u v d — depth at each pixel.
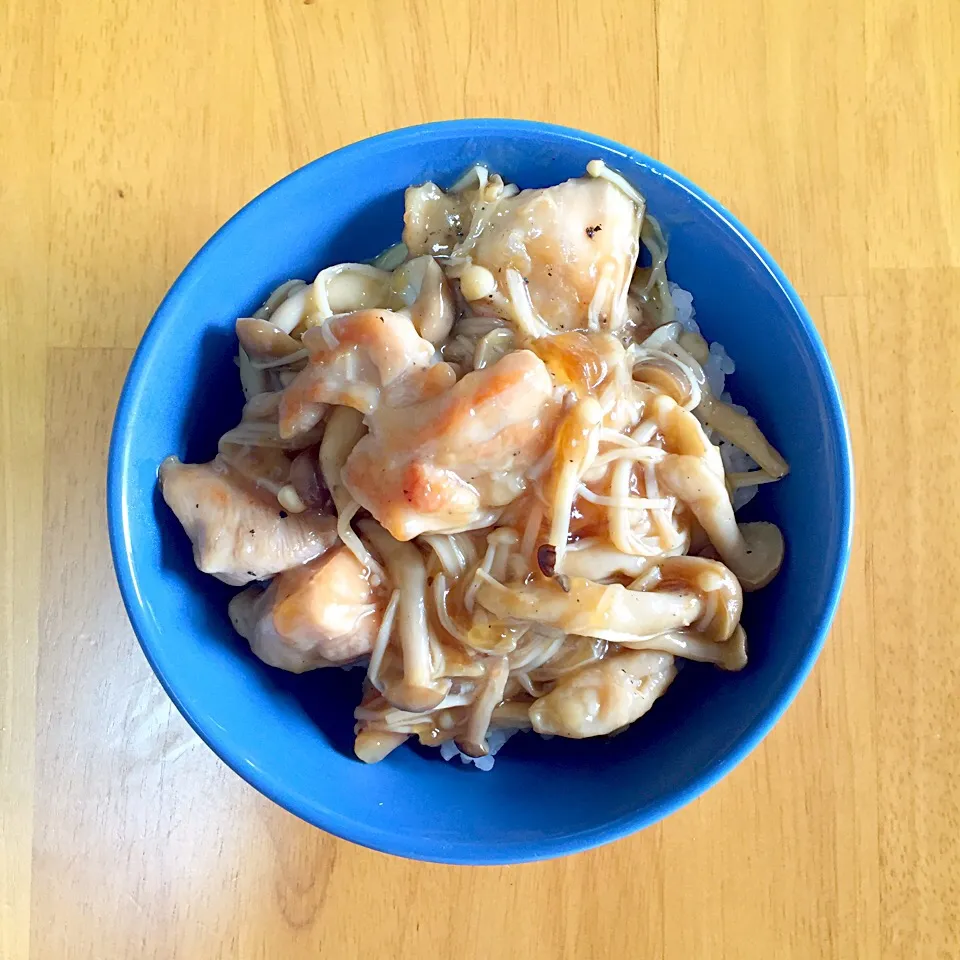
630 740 0.25
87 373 0.28
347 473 0.22
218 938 0.27
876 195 0.29
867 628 0.28
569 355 0.23
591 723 0.23
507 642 0.23
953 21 0.29
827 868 0.27
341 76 0.29
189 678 0.23
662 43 0.29
